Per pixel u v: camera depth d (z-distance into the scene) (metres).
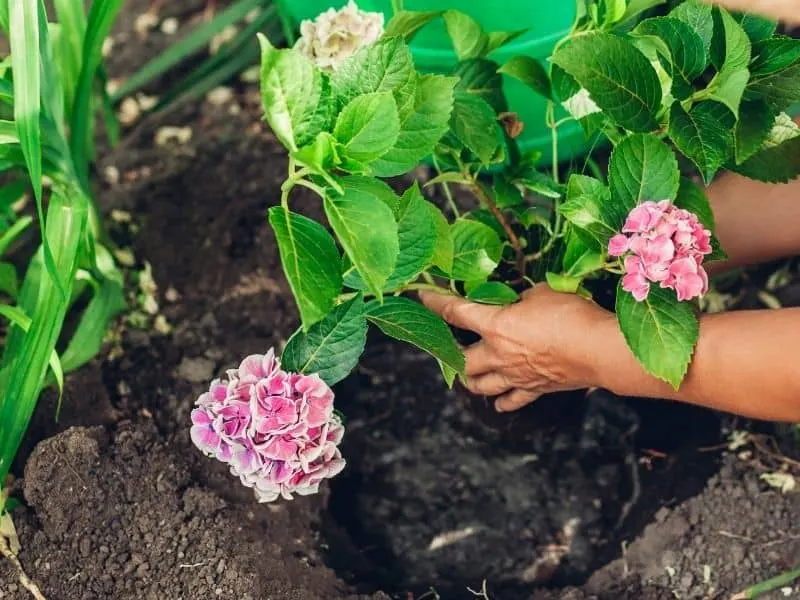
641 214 1.17
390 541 1.81
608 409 1.91
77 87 1.71
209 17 2.40
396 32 1.33
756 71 1.23
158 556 1.56
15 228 1.67
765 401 1.21
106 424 1.72
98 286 1.77
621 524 1.80
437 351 1.21
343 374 1.23
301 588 1.58
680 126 1.19
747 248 1.64
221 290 1.94
